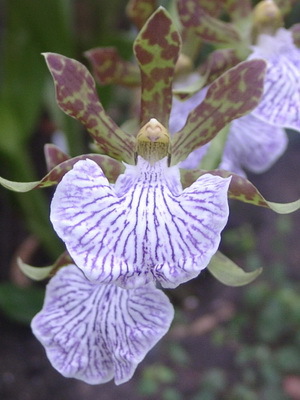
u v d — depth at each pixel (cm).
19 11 24
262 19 16
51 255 30
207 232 12
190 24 16
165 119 14
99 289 14
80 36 27
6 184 12
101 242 12
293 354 27
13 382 27
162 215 12
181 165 17
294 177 36
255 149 19
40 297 27
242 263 32
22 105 26
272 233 33
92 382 13
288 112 15
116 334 13
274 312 28
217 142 15
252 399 26
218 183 12
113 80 17
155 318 13
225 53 16
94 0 27
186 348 28
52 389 26
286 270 32
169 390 26
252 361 27
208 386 26
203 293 31
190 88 16
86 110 13
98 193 12
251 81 13
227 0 17
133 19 17
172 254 12
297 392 26
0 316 29
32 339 28
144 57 13
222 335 29
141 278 11
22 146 27
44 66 26
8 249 32
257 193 12
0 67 30
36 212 28
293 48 16
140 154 13
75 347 13
